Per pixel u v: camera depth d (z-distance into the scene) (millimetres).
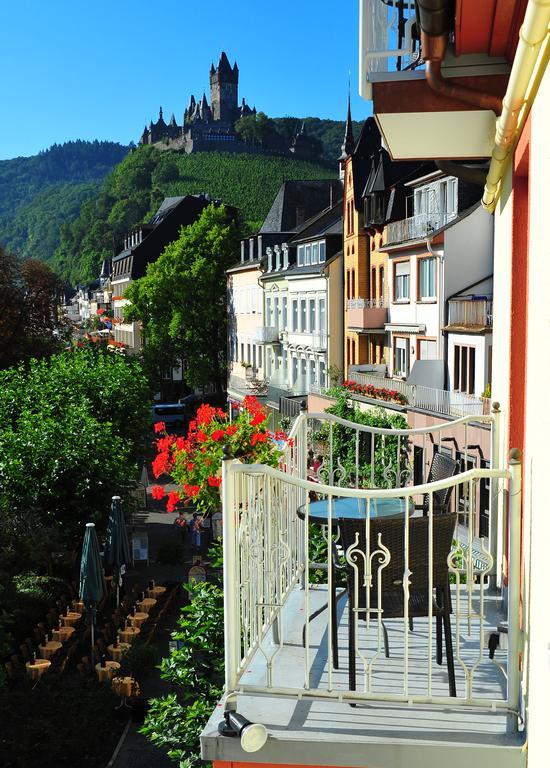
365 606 4535
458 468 6367
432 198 39750
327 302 51844
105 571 29922
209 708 10266
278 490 5496
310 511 6078
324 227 59375
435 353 37688
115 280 113250
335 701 4348
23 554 27016
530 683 3645
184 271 70938
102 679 19531
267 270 63625
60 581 26969
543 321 3236
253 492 4844
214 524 17234
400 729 4027
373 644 5375
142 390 38281
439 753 3883
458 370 34781
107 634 22828
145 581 28891
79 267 182250
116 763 16062
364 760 3932
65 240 193875
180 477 7918
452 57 5230
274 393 55375
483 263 36250
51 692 18250
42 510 29141
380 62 5742
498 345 6383
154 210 172750
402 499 6434
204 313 71312
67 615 23984
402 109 5496
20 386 34750
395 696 4297
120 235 170625
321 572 8344
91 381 35625
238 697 4426
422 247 38844
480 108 5379
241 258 70500
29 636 22844
